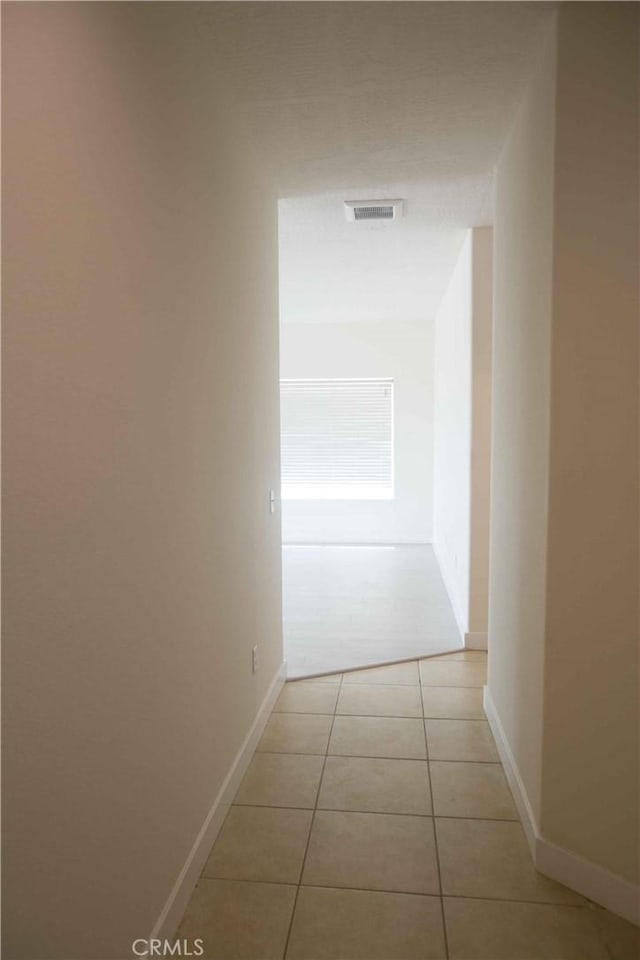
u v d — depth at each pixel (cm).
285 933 180
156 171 163
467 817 233
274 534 325
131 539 148
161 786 169
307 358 770
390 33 196
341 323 759
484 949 174
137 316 151
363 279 525
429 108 242
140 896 155
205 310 204
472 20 190
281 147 272
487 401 398
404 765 268
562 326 187
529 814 217
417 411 760
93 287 129
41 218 110
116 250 140
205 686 208
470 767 267
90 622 128
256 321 278
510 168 259
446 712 318
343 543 777
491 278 390
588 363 185
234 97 233
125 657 145
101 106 133
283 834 223
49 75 113
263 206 291
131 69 148
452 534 519
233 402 240
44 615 112
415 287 558
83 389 125
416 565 649
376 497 778
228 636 236
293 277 515
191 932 180
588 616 190
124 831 146
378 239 409
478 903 191
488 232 388
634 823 184
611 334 183
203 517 203
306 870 205
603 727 189
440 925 183
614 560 186
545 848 202
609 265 182
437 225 382
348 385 770
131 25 148
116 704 141
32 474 108
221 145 222
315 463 783
